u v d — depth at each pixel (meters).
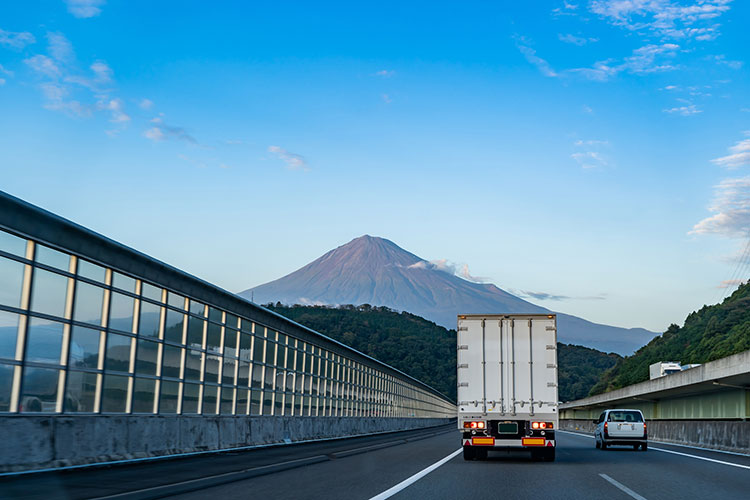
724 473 16.73
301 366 35.28
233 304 25.25
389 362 175.25
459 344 21.75
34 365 14.18
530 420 21.14
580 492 12.54
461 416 21.33
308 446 29.14
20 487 11.61
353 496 11.52
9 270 13.53
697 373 38.62
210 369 23.33
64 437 14.45
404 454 24.08
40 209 14.07
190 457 19.78
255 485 13.02
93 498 10.56
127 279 17.91
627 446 33.94
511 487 13.29
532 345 21.53
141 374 18.50
